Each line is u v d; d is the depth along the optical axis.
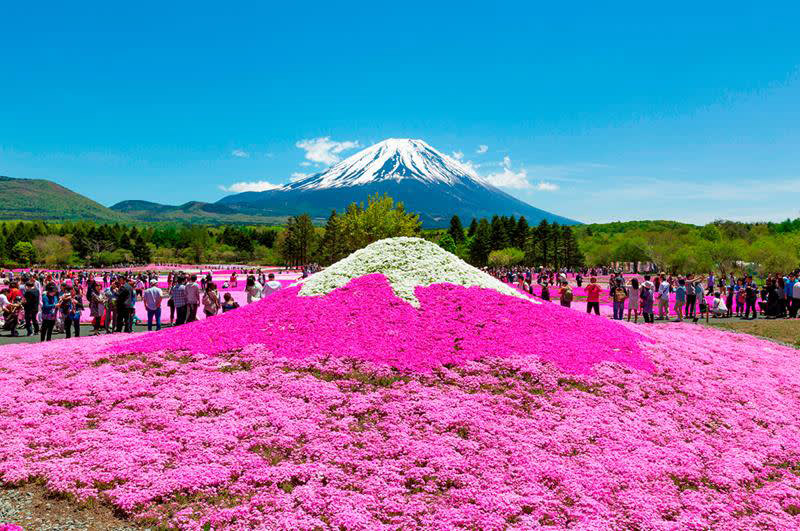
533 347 14.66
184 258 184.38
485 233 152.50
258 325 16.17
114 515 7.45
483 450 9.53
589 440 10.16
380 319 15.99
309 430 10.06
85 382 12.54
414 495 8.05
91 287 23.20
